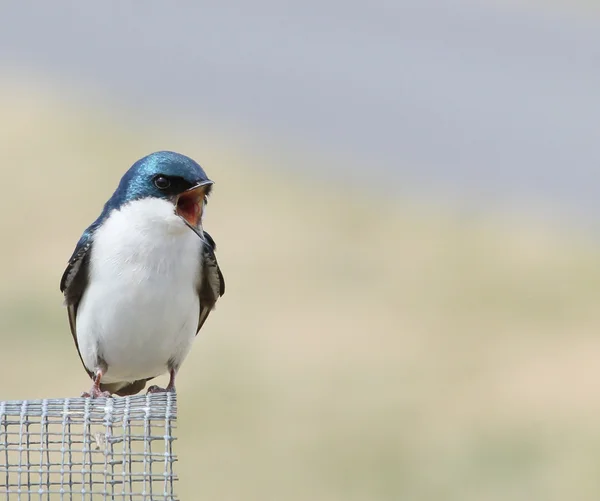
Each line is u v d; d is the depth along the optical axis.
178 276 7.11
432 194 19.45
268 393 12.69
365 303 15.32
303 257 16.75
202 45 25.45
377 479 11.19
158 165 7.02
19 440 6.48
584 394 12.84
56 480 6.89
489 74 25.09
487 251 17.12
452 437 12.00
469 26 28.25
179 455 11.43
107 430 6.46
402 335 14.29
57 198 17.75
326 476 11.46
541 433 12.04
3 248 16.12
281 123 22.05
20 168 18.86
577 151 21.27
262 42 26.02
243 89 23.38
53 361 13.01
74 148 19.66
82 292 7.40
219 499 11.05
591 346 13.97
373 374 13.34
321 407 12.55
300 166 20.28
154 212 7.00
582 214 18.80
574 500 10.77
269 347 13.92
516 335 14.39
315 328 14.57
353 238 17.53
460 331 14.62
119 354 7.34
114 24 26.12
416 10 29.33
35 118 21.03
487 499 10.96
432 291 15.88
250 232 17.50
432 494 11.10
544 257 16.98
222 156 20.23
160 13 27.09
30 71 23.27
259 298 15.37
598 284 15.95
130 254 7.03
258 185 19.28
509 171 20.41
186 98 22.69
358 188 19.50
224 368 13.42
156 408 6.56
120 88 22.78
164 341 7.27
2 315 14.09
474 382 13.22
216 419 12.27
